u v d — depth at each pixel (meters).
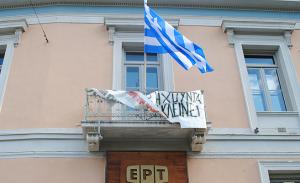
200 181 8.22
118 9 10.85
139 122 8.04
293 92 9.73
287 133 9.05
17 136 8.55
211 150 8.60
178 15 10.87
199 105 8.31
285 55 10.38
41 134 8.55
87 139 7.97
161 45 8.56
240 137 8.84
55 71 9.55
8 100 9.13
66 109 8.97
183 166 8.29
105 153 8.38
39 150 8.38
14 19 10.39
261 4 11.24
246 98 9.45
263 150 8.72
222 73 9.86
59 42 10.09
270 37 10.69
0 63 10.19
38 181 8.04
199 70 9.16
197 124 8.03
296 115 9.38
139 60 10.27
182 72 9.77
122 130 8.12
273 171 8.52
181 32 10.56
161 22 8.84
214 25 10.77
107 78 9.52
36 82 9.40
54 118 8.83
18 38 10.16
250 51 10.65
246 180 8.30
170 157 8.38
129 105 8.20
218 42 10.44
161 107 8.23
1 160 8.28
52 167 8.20
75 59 9.79
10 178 8.05
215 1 11.05
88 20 10.54
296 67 10.20
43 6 10.82
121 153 8.34
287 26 10.71
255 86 10.13
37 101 9.09
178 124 8.08
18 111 8.96
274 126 9.16
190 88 9.54
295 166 8.52
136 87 9.80
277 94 10.07
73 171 8.17
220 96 9.46
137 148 8.43
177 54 8.55
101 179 8.12
